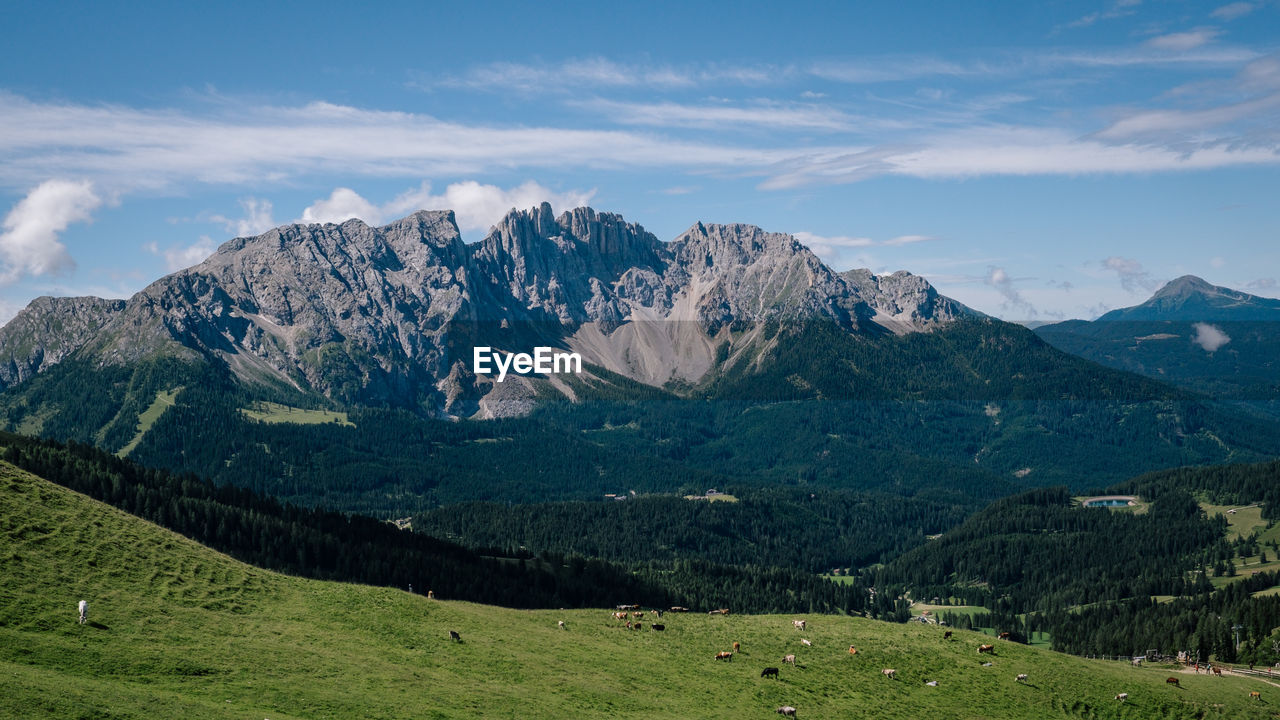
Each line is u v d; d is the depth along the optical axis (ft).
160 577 382.42
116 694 272.31
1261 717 462.60
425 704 312.71
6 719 242.37
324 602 406.00
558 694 346.33
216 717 271.49
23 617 313.73
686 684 383.65
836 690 407.44
